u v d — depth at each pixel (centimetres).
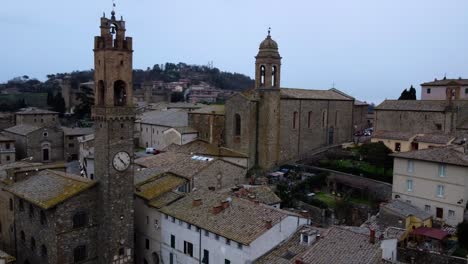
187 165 7600
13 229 6838
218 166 7456
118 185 6044
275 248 5250
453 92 11088
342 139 12319
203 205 6122
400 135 10200
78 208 5903
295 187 8612
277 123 10394
